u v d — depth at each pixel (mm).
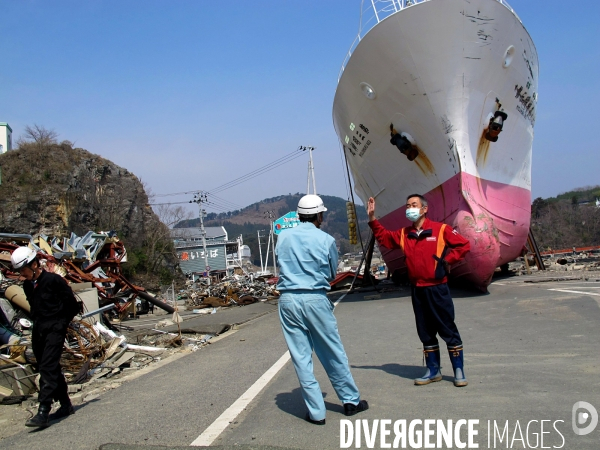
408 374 5125
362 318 10781
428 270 4500
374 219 4902
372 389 4605
